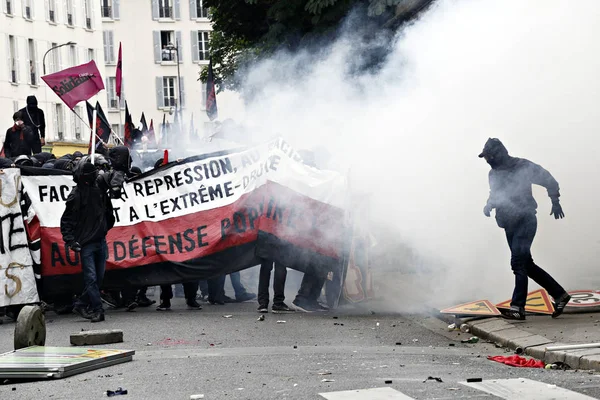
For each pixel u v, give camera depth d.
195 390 7.86
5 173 14.08
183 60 77.44
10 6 54.91
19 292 14.00
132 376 8.69
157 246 14.31
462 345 10.55
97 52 64.50
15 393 8.16
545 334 10.27
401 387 7.62
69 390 8.16
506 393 7.29
